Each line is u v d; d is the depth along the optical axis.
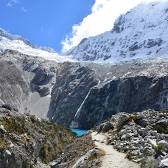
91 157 43.47
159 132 47.69
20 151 58.72
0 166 51.44
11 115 74.94
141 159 37.62
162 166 27.19
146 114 59.81
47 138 80.94
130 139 48.44
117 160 39.72
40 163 66.25
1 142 56.09
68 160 56.28
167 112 60.12
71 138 100.81
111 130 67.31
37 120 89.44
